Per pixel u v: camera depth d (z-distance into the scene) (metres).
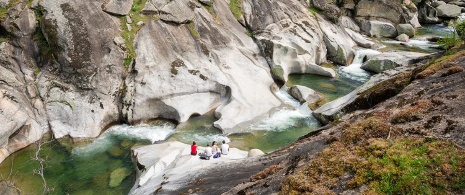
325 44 42.09
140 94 28.12
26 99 26.59
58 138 25.75
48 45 28.75
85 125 26.34
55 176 21.89
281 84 35.00
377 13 51.03
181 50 31.83
